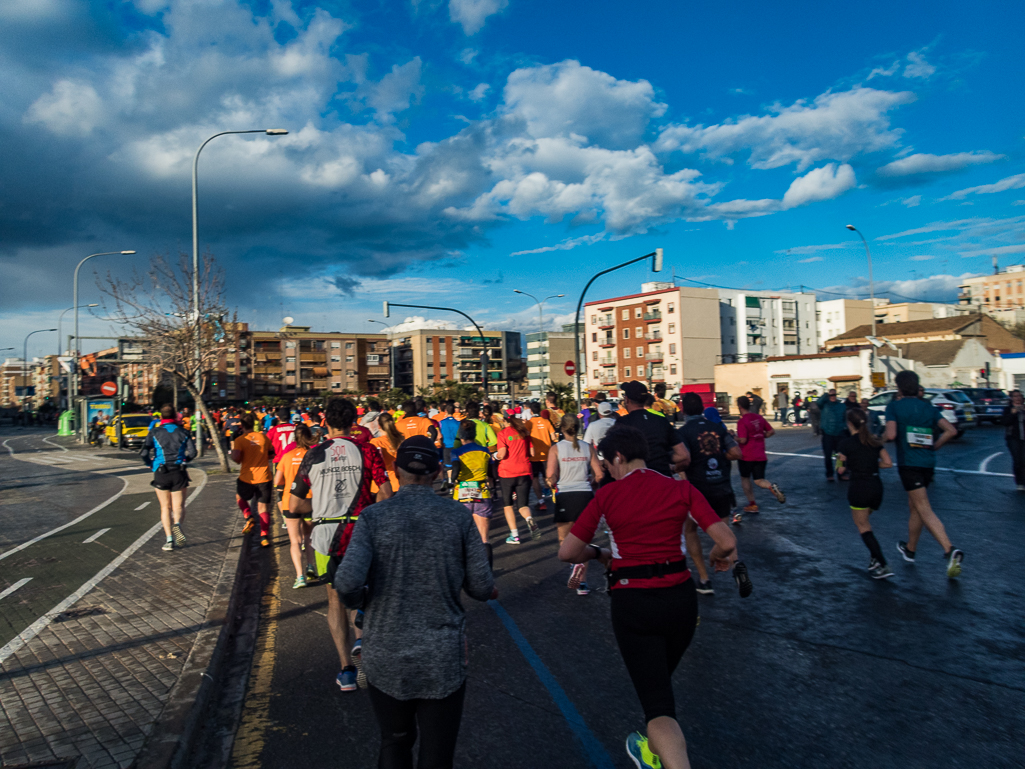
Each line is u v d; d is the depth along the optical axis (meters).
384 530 2.56
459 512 2.68
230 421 25.78
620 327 80.50
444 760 2.47
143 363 30.02
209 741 3.72
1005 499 10.72
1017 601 5.66
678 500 3.01
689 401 6.52
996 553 7.31
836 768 3.24
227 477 17.73
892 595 5.96
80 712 3.78
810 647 4.83
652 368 76.81
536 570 7.49
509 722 3.84
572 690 4.25
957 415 22.59
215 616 5.49
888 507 10.43
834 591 6.18
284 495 6.90
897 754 3.35
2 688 4.13
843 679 4.26
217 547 8.40
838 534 8.64
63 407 76.56
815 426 22.62
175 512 8.40
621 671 4.55
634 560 2.97
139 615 5.57
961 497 11.07
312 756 3.52
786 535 8.72
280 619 5.98
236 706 4.17
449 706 2.52
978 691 4.02
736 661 4.63
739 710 3.89
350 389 105.38
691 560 7.58
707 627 5.36
